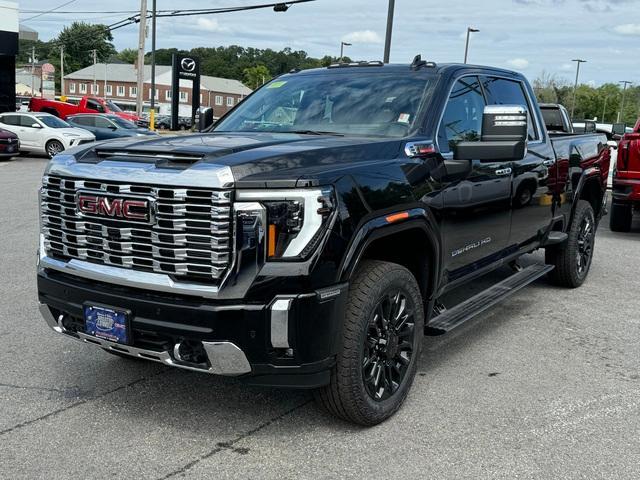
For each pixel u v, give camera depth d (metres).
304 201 3.14
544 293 6.75
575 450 3.50
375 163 3.69
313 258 3.15
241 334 3.12
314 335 3.20
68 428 3.66
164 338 3.30
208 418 3.81
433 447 3.50
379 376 3.69
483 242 4.76
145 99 108.62
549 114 9.29
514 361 4.81
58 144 22.17
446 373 4.55
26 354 4.74
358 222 3.36
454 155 4.03
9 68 28.84
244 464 3.31
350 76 4.89
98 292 3.42
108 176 3.37
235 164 3.16
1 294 6.14
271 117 4.77
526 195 5.31
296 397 4.12
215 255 3.12
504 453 3.45
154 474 3.20
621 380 4.48
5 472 3.19
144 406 3.95
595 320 5.85
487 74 5.15
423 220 3.88
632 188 9.73
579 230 6.71
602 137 7.43
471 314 4.52
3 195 12.77
